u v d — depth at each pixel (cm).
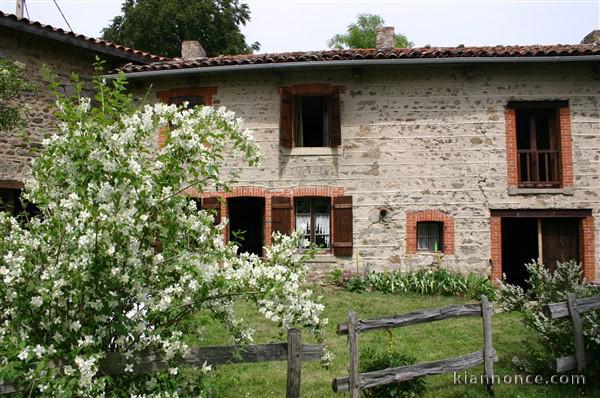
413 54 1060
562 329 547
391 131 1116
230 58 1107
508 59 1030
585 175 1080
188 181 376
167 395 333
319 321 407
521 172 1195
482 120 1103
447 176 1099
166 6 2098
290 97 1136
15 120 850
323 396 510
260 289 370
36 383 304
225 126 385
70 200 326
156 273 350
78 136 338
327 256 1103
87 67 1126
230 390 528
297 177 1118
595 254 1066
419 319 491
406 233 1095
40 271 328
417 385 498
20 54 1026
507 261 1336
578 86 1094
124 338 335
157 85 1164
